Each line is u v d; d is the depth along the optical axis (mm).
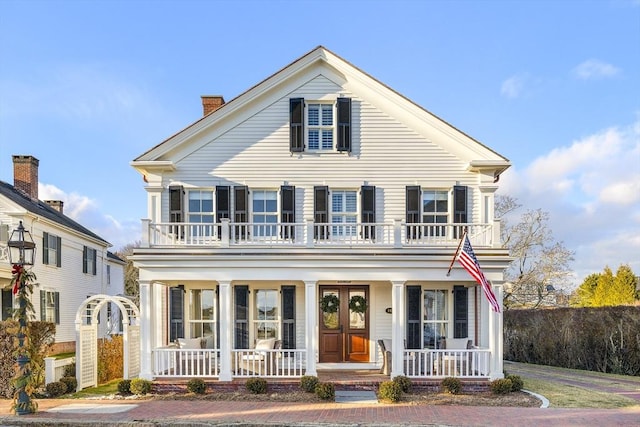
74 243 27000
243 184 15883
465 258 12508
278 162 15938
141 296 13492
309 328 13336
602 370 18953
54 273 24344
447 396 12477
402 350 13281
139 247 13562
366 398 12367
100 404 11914
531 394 12758
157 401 12195
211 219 15898
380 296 15820
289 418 10398
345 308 15805
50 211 27609
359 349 15688
